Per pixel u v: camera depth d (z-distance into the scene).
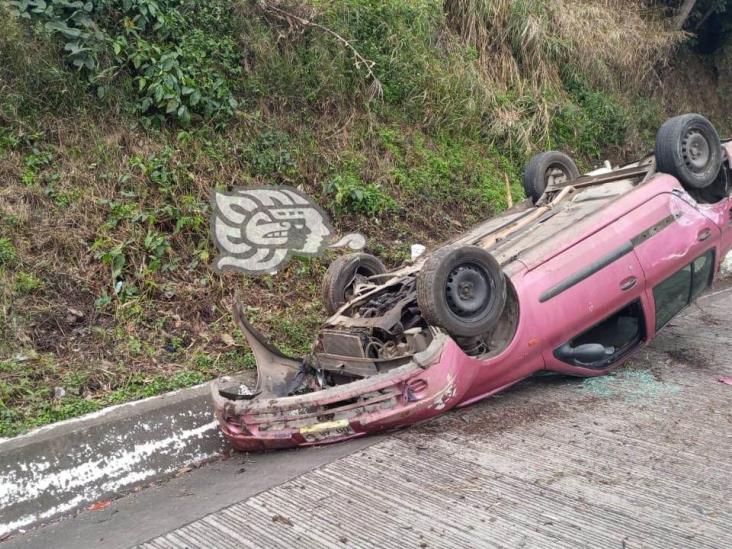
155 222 6.04
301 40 8.20
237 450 4.34
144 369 4.83
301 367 4.67
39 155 5.84
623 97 12.35
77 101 6.26
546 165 6.17
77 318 5.04
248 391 4.84
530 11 10.79
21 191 5.57
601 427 4.00
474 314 4.21
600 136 11.43
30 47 6.04
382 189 7.88
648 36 12.91
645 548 2.69
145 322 5.27
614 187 5.38
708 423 3.99
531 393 4.76
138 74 6.73
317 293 6.36
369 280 5.39
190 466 4.23
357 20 8.72
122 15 6.76
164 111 6.75
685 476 3.30
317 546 2.90
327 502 3.28
